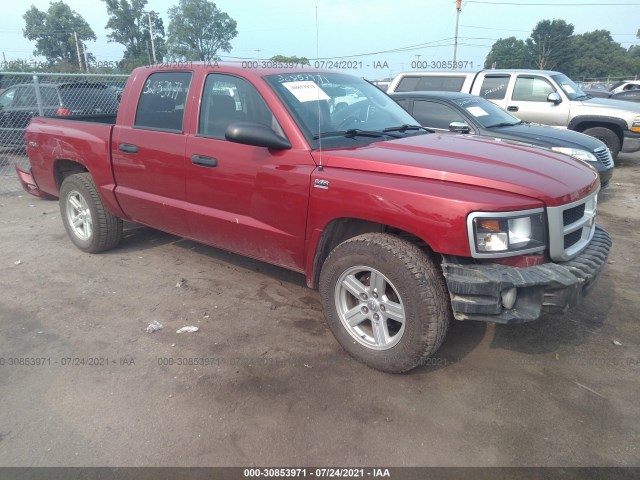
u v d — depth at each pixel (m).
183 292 4.19
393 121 4.02
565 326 3.62
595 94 19.34
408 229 2.74
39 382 2.99
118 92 11.80
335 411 2.72
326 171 3.09
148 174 4.19
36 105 10.84
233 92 3.67
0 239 5.63
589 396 2.85
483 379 3.00
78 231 5.14
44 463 2.39
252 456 2.42
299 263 3.46
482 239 2.56
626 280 4.44
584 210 3.03
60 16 60.38
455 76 9.88
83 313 3.83
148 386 2.95
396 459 2.40
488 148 3.34
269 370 3.09
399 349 2.88
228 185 3.62
